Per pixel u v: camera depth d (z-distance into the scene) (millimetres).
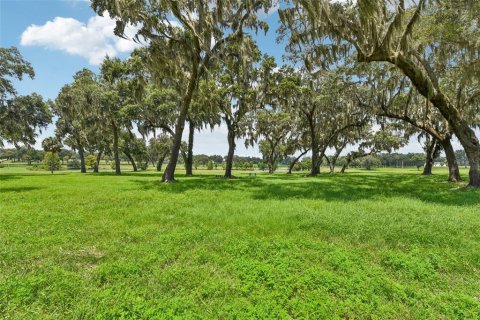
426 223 6438
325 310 2998
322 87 25594
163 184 17500
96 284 3576
